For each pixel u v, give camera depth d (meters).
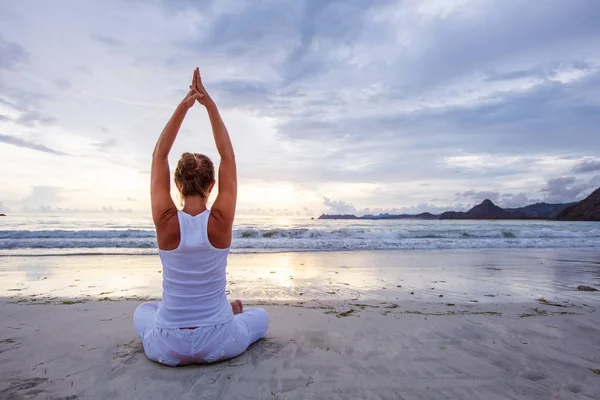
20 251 10.91
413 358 2.72
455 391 2.22
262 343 2.95
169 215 2.22
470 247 14.17
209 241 2.22
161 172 2.27
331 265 8.71
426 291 5.84
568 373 2.51
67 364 2.50
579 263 9.66
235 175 2.35
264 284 6.14
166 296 2.34
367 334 3.26
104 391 2.12
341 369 2.49
